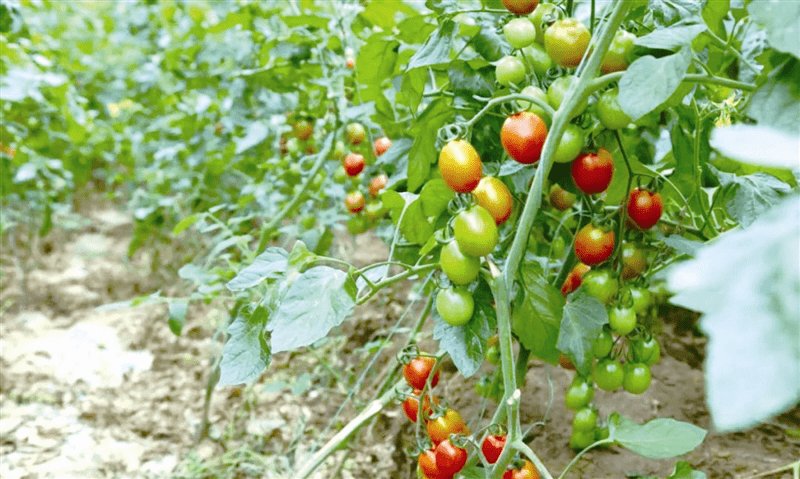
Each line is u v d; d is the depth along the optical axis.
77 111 1.74
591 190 0.76
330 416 1.28
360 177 1.30
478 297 0.77
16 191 1.87
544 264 0.97
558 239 0.99
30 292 1.91
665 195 0.94
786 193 0.82
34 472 1.15
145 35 2.17
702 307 0.41
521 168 0.81
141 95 2.24
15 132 1.76
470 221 0.71
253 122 1.42
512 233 0.86
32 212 2.12
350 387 1.31
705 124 0.87
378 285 0.76
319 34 1.23
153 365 1.53
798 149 0.42
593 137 0.76
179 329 1.04
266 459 1.16
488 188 0.73
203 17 1.79
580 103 0.70
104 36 2.53
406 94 0.86
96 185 2.83
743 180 0.83
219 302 1.76
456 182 0.71
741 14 0.92
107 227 2.45
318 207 1.50
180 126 1.70
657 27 0.77
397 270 1.24
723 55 0.96
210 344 1.61
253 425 1.27
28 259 2.14
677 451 0.74
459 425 0.81
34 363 1.52
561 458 1.02
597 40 0.71
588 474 0.98
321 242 1.24
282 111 1.46
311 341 0.71
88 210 2.61
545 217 0.99
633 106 0.66
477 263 0.72
